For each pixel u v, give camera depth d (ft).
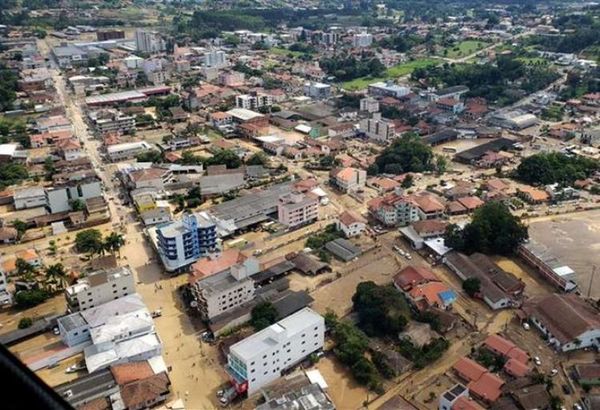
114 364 373.81
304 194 631.15
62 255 542.16
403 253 539.70
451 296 449.48
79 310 435.53
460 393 342.85
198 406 350.84
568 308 419.33
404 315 419.54
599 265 512.22
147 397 345.10
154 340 398.01
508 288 463.83
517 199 654.53
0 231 573.74
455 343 407.64
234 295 437.99
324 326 406.82
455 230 543.39
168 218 599.57
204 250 517.96
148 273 508.94
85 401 344.90
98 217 610.24
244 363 350.84
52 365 387.96
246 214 601.21
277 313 429.79
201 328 429.79
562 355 393.70
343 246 543.39
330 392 362.33
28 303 459.73
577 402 348.59
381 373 378.73
